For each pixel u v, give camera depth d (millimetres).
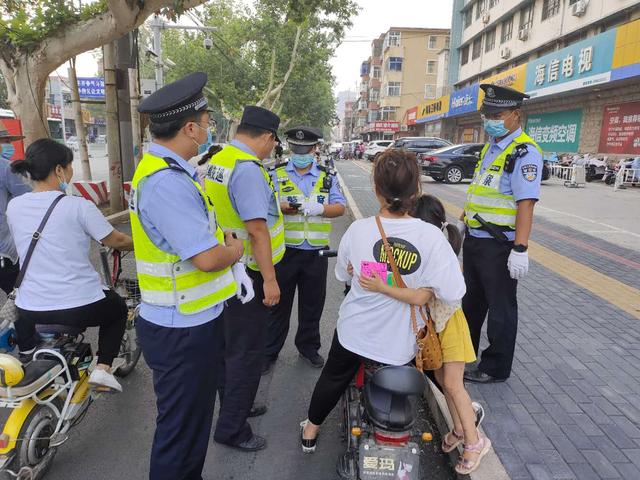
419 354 2428
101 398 3637
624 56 16203
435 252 2264
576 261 7184
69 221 2719
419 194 2332
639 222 10398
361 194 14703
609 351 4199
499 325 3512
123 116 10977
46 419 2699
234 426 3031
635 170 16656
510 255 3316
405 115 49125
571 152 21938
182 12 7969
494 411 3283
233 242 2330
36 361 2637
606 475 2688
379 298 2371
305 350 4207
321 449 3107
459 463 2729
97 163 29766
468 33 35656
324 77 34438
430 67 55656
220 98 30641
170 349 2188
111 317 2961
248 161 2750
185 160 2156
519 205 3246
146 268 2154
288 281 3938
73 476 2824
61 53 8266
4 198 3781
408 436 2254
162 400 2273
